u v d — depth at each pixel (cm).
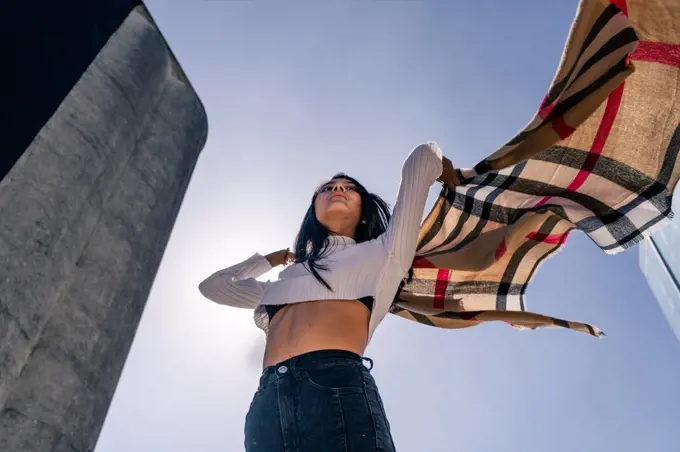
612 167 227
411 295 276
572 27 189
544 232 260
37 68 325
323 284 209
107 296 332
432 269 272
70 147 324
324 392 171
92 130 352
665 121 213
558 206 246
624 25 184
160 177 436
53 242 284
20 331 252
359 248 223
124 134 395
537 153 225
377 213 262
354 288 209
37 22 340
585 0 186
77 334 301
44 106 321
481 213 257
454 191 255
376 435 166
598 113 219
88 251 341
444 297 275
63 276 295
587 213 243
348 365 181
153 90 474
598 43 189
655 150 219
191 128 519
